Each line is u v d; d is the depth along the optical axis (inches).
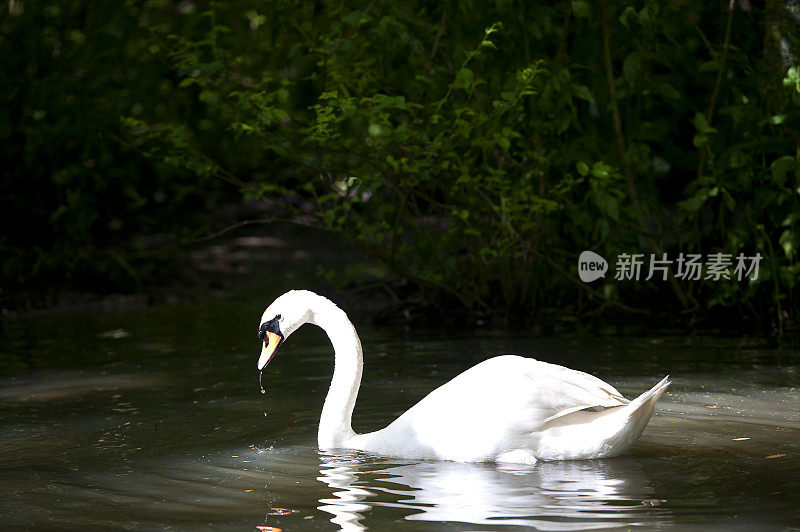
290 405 343.6
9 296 616.4
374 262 719.1
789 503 227.3
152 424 320.8
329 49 450.3
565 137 515.2
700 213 526.3
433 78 482.0
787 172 482.9
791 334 462.3
